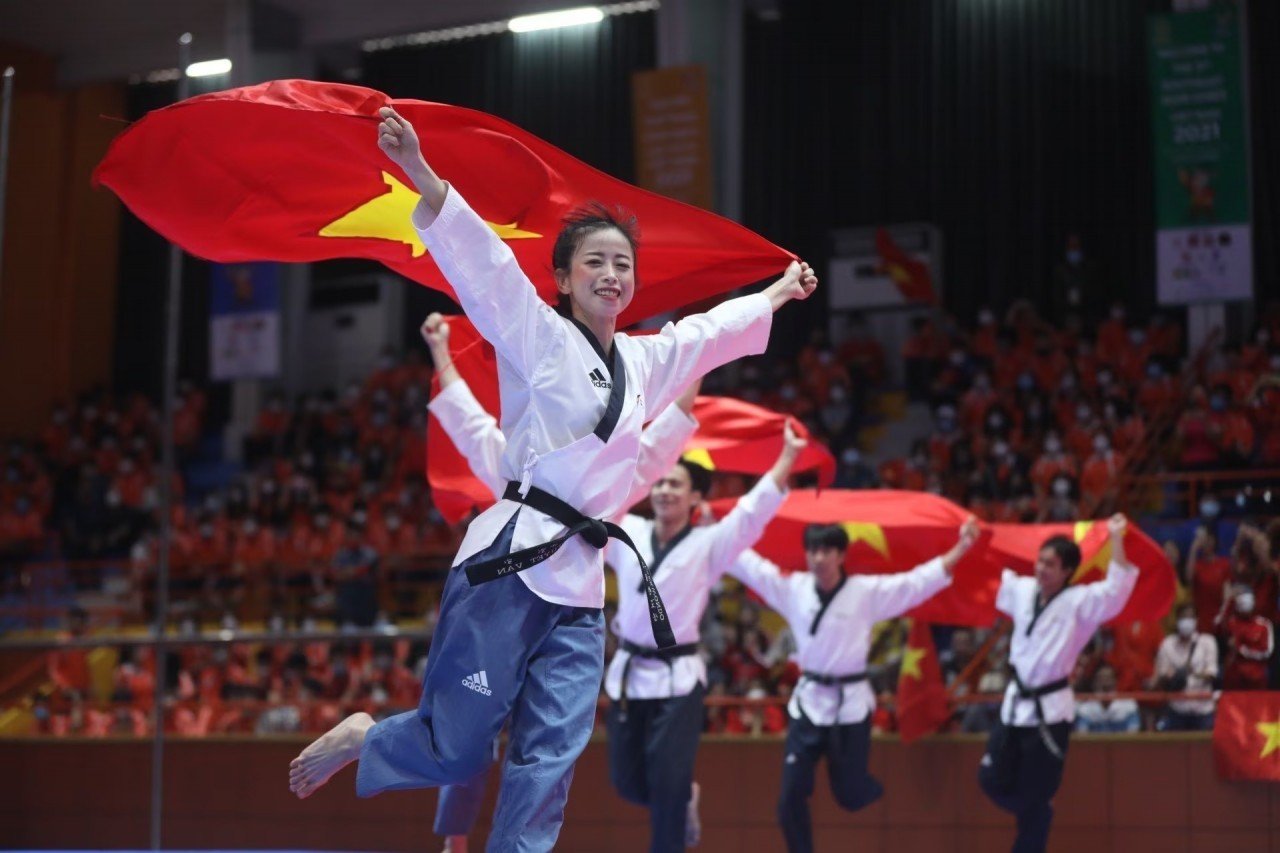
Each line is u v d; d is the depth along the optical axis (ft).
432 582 49.60
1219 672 29.50
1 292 61.31
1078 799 27.35
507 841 9.84
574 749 10.11
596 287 10.63
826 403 53.78
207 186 13.24
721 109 59.11
